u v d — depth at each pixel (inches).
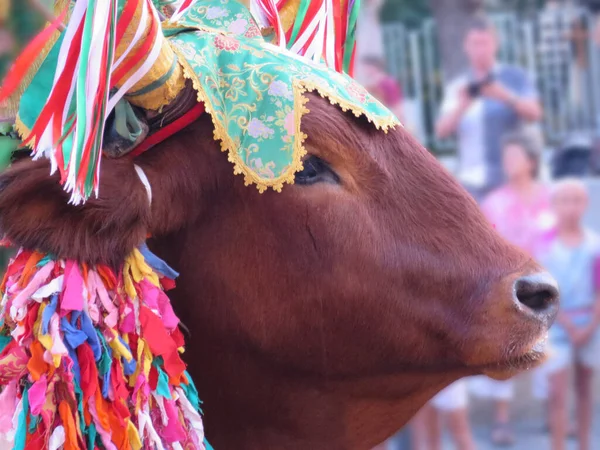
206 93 83.2
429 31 313.6
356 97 88.1
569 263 229.3
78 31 72.5
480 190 245.3
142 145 83.0
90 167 73.1
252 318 85.5
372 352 86.9
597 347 232.7
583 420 238.5
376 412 90.6
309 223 84.7
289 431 90.0
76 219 76.5
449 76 311.4
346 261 85.2
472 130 247.3
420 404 91.1
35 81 78.5
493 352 85.3
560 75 324.2
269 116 83.9
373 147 87.4
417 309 86.2
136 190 79.2
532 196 231.1
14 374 75.6
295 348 86.3
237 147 83.3
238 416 89.6
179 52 84.2
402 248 86.0
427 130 306.0
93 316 76.2
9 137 85.2
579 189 229.1
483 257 86.8
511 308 85.2
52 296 75.5
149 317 77.9
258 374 87.8
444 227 87.2
